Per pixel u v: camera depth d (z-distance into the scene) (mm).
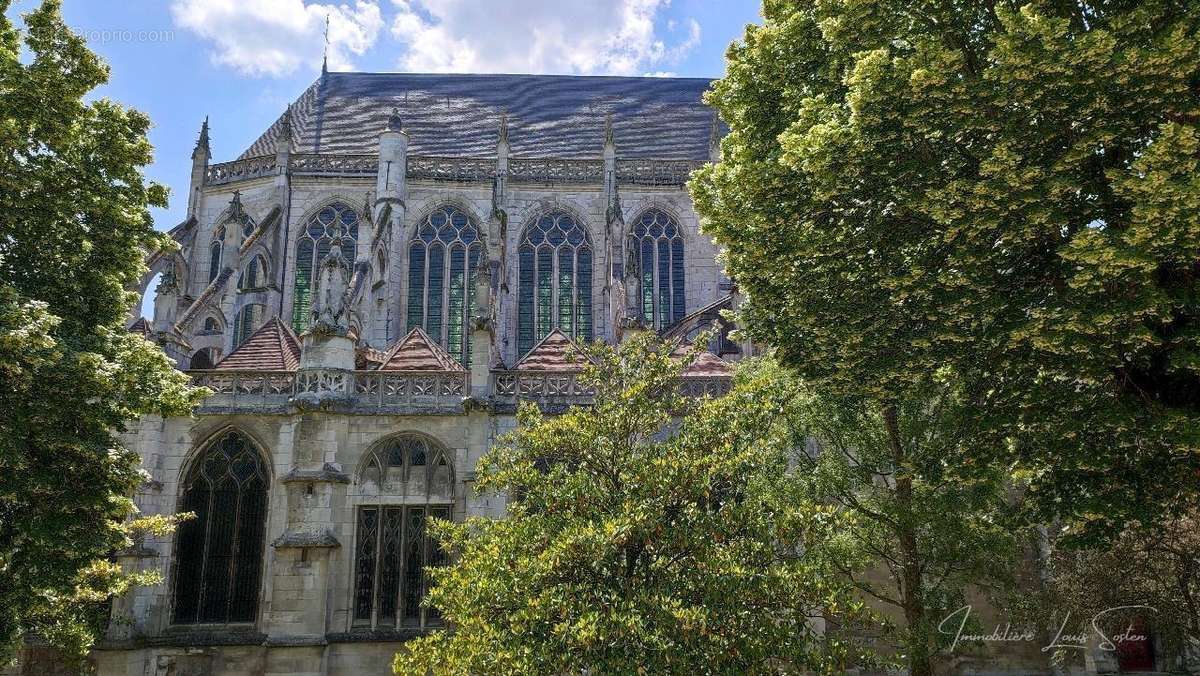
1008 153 13664
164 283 28750
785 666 14602
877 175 16453
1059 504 16188
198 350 37656
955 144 15984
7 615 16453
